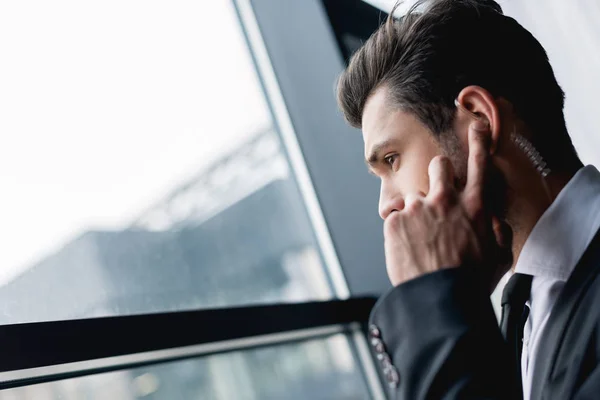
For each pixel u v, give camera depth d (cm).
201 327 142
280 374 187
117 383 140
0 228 130
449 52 77
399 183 80
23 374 108
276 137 219
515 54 76
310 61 213
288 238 209
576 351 61
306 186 219
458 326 62
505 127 73
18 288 128
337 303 190
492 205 71
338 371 196
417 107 77
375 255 205
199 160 194
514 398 60
